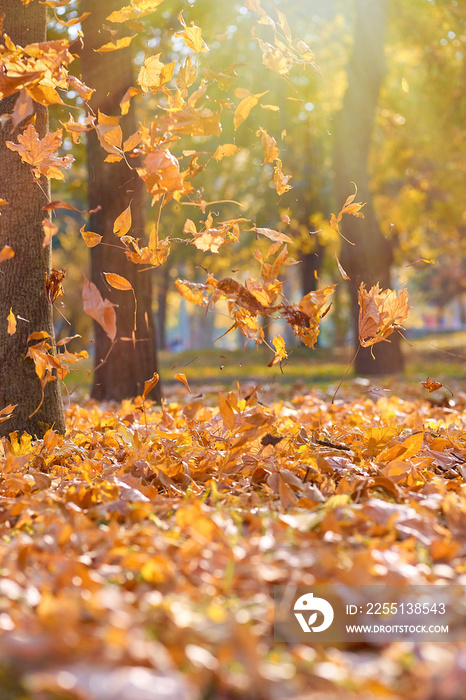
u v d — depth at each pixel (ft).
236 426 12.09
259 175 63.10
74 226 86.07
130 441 13.48
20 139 11.80
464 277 156.76
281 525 8.05
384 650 5.62
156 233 11.73
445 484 10.73
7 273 14.16
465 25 47.14
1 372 14.17
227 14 33.94
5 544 7.84
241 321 12.04
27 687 4.54
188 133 10.66
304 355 89.66
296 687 4.80
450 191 66.39
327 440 14.33
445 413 20.88
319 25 51.03
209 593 6.31
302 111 56.08
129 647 4.91
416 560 7.24
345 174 48.08
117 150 11.05
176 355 94.63
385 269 47.09
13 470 11.34
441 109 56.34
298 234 68.13
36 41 14.58
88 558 7.11
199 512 7.64
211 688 4.95
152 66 11.42
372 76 46.85
